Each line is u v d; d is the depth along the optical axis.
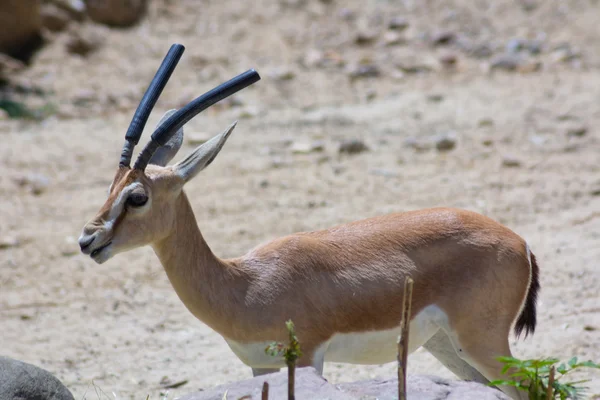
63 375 15.12
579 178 23.14
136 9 38.28
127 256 20.52
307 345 11.12
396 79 33.47
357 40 36.91
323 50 36.50
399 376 8.26
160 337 16.66
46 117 30.11
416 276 11.38
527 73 33.25
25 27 34.78
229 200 23.06
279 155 26.25
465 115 28.98
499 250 11.57
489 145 26.03
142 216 11.06
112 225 10.92
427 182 23.59
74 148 27.27
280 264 11.32
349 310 11.22
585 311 16.27
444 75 33.69
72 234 21.48
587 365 10.31
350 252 11.49
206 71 34.12
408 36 37.38
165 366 15.48
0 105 30.44
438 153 25.83
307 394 8.80
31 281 19.14
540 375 10.59
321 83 33.31
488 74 33.41
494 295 11.47
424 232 11.63
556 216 20.98
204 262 11.39
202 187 24.03
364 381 9.47
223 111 30.77
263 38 37.31
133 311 17.78
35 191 24.05
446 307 11.43
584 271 17.84
